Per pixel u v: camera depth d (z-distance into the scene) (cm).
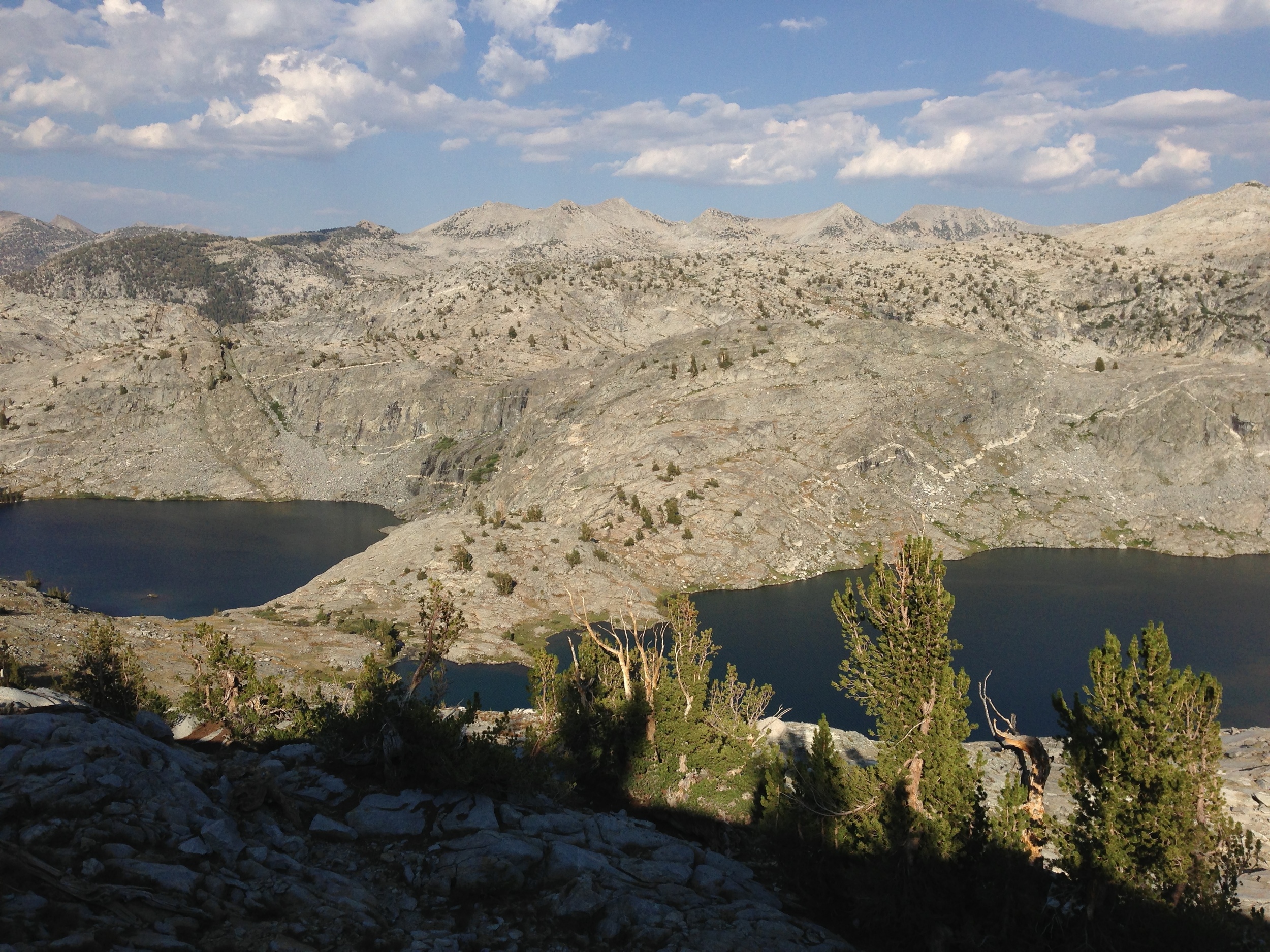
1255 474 15288
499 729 3372
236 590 13175
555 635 10369
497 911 2242
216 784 2484
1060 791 3809
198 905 1848
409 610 10944
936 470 15975
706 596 12175
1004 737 2773
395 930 2006
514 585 11675
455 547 12794
